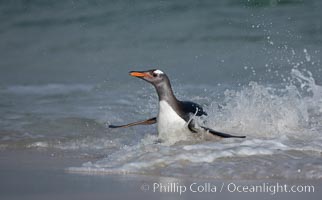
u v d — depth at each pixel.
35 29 51.12
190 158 15.72
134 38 45.31
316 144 17.06
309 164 14.99
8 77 38.31
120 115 24.23
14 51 46.94
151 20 47.91
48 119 23.44
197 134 18.50
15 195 12.59
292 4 48.28
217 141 17.92
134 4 51.06
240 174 14.43
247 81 31.73
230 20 46.53
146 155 16.17
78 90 31.45
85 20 50.25
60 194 12.68
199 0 49.75
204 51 41.16
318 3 48.25
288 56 37.66
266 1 48.50
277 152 16.14
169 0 50.12
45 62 43.03
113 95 29.09
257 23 45.56
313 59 36.25
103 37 46.62
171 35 45.00
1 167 15.94
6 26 52.66
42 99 28.77
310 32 43.16
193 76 34.12
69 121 23.06
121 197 12.47
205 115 20.02
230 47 41.50
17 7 55.25
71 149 18.89
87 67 40.00
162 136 18.95
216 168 14.89
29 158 17.44
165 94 18.89
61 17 51.75
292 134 18.77
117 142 19.94
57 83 35.03
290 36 42.56
